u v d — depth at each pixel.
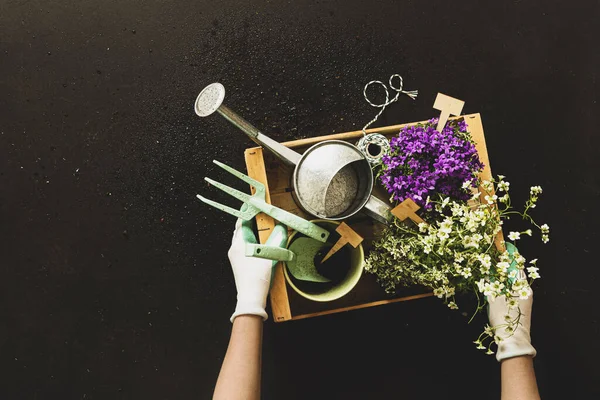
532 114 1.78
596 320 1.74
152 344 1.72
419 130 1.30
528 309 1.36
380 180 1.41
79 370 1.72
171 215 1.73
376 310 1.73
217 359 1.72
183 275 1.73
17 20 1.75
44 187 1.74
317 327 1.72
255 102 1.74
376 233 1.43
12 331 1.73
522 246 1.75
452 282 1.34
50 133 1.74
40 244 1.74
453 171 1.27
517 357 1.32
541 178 1.76
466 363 1.73
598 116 1.78
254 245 1.22
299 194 1.28
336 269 1.47
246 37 1.75
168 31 1.75
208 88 1.25
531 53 1.79
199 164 1.73
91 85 1.74
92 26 1.75
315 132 1.74
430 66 1.77
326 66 1.76
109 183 1.73
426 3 1.79
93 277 1.73
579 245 1.75
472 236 1.19
